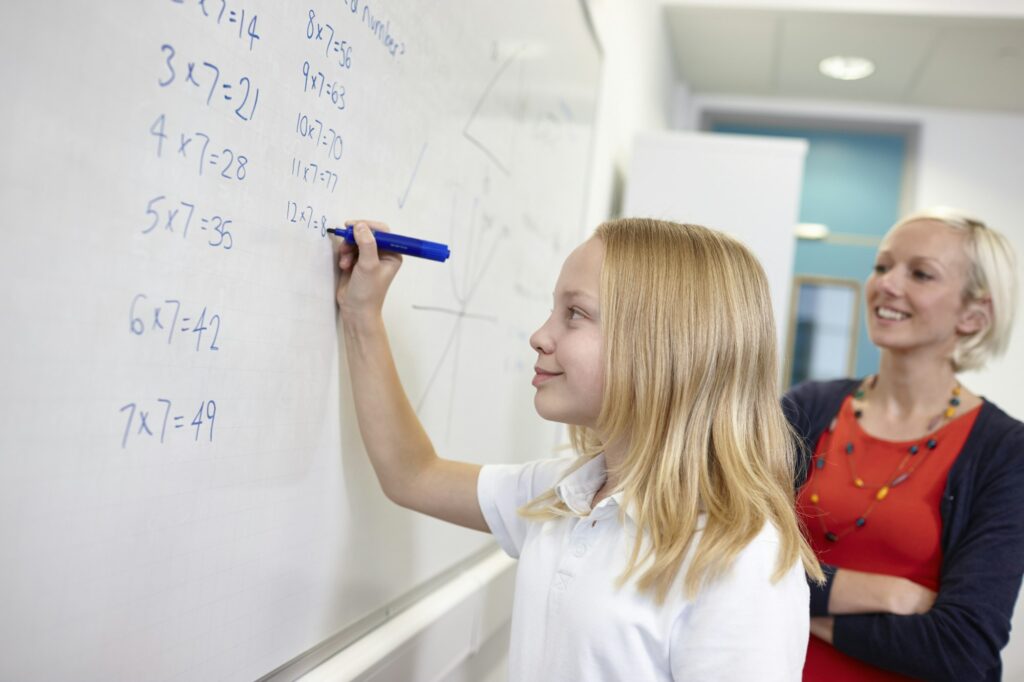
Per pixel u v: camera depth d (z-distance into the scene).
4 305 0.37
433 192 0.86
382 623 0.87
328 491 0.71
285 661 0.67
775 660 0.57
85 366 0.42
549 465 0.83
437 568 1.04
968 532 0.94
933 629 0.87
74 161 0.40
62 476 0.42
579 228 1.63
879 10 2.43
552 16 1.26
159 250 0.46
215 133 0.50
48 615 0.42
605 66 1.76
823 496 1.07
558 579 0.68
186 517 0.52
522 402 1.33
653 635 0.61
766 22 2.63
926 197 3.21
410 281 0.82
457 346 0.99
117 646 0.47
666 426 0.68
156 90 0.45
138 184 0.44
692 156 2.07
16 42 0.36
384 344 0.73
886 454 1.05
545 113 1.28
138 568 0.48
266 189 0.56
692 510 0.64
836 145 3.33
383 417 0.73
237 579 0.59
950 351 1.06
